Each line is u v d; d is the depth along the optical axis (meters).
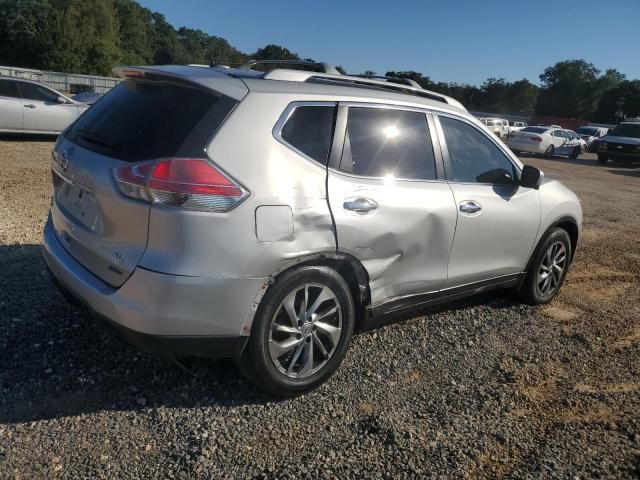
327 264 3.20
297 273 3.04
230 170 2.81
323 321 3.26
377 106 3.54
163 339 2.79
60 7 68.00
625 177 18.31
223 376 3.42
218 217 2.75
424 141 3.79
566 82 96.31
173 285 2.71
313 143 3.18
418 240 3.62
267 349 3.03
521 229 4.45
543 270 4.93
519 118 71.12
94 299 2.92
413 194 3.58
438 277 3.88
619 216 9.93
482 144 4.25
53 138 14.79
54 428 2.84
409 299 3.78
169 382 3.32
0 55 65.69
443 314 4.66
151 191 2.71
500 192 4.29
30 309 4.00
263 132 2.97
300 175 3.05
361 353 3.87
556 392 3.54
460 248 3.97
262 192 2.87
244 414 3.08
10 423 2.85
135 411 3.03
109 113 3.28
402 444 2.90
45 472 2.54
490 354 4.02
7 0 65.19
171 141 2.80
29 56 65.94
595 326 4.66
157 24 110.88
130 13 92.44
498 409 3.29
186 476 2.58
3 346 3.50
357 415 3.15
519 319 4.68
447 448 2.90
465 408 3.29
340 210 3.16
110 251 2.90
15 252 5.15
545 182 4.89
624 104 89.88
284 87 3.17
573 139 26.52
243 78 3.16
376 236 3.34
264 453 2.78
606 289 5.68
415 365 3.78
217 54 106.50
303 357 3.20
